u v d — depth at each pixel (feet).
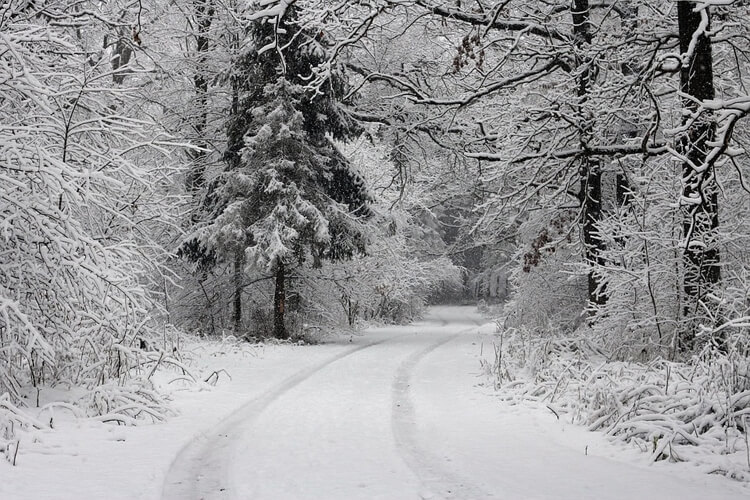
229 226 63.41
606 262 44.73
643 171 46.93
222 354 52.19
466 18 43.93
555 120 46.78
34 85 25.70
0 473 18.95
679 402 25.82
